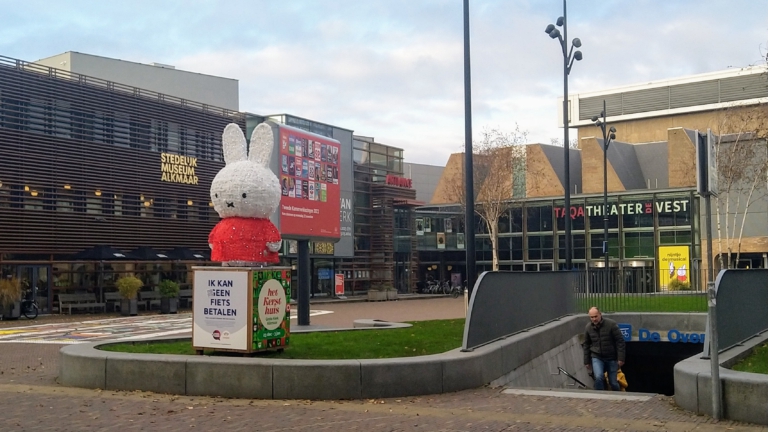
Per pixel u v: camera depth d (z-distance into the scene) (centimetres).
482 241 6856
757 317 1523
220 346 1284
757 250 5100
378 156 6112
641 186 7062
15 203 3447
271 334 1316
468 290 1881
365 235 5875
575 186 7150
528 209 6519
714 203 5266
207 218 4478
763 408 929
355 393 1138
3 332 2553
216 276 1292
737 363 1188
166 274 4250
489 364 1302
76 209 3731
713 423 941
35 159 3538
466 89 1894
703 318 2220
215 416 996
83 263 3800
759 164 4384
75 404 1085
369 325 2105
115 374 1217
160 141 4225
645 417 981
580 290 2298
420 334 1728
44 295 3588
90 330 2625
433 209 7075
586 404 1085
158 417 990
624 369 2419
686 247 5625
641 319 2275
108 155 3894
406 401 1119
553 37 2852
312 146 2414
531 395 1173
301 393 1130
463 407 1063
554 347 1792
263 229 1434
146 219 4081
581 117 8138
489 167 5888
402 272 6481
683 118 7494
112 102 3947
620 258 5950
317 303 4881
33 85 3559
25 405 1079
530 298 1736
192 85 5362
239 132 1509
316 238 2398
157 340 1580
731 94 7169
